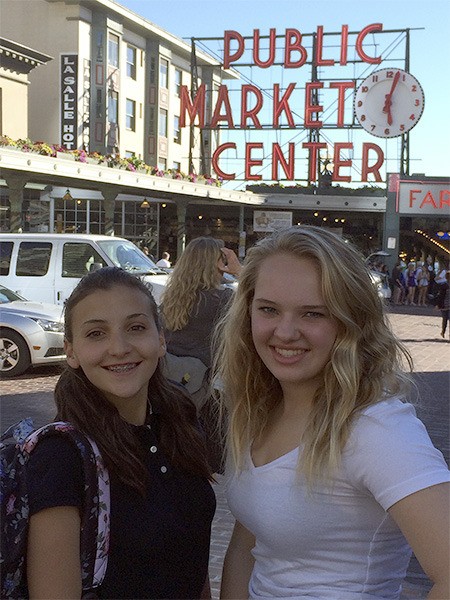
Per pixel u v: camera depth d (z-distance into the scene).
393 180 31.80
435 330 17.52
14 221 19.84
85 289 1.63
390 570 1.57
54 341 9.67
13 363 9.60
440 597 1.32
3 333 9.60
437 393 8.90
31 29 37.16
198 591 1.74
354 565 1.55
